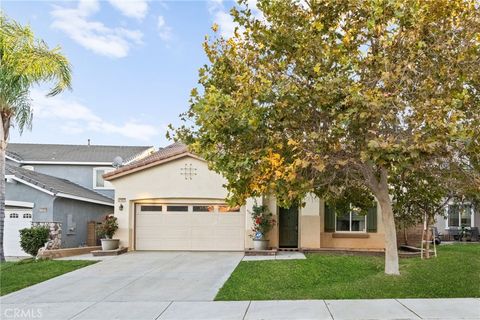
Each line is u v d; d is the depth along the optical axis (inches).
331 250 658.2
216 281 458.9
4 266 567.8
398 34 345.4
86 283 458.6
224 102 322.0
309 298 374.6
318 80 330.6
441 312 321.7
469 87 366.9
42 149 1179.9
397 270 437.4
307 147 331.3
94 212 962.7
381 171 423.8
